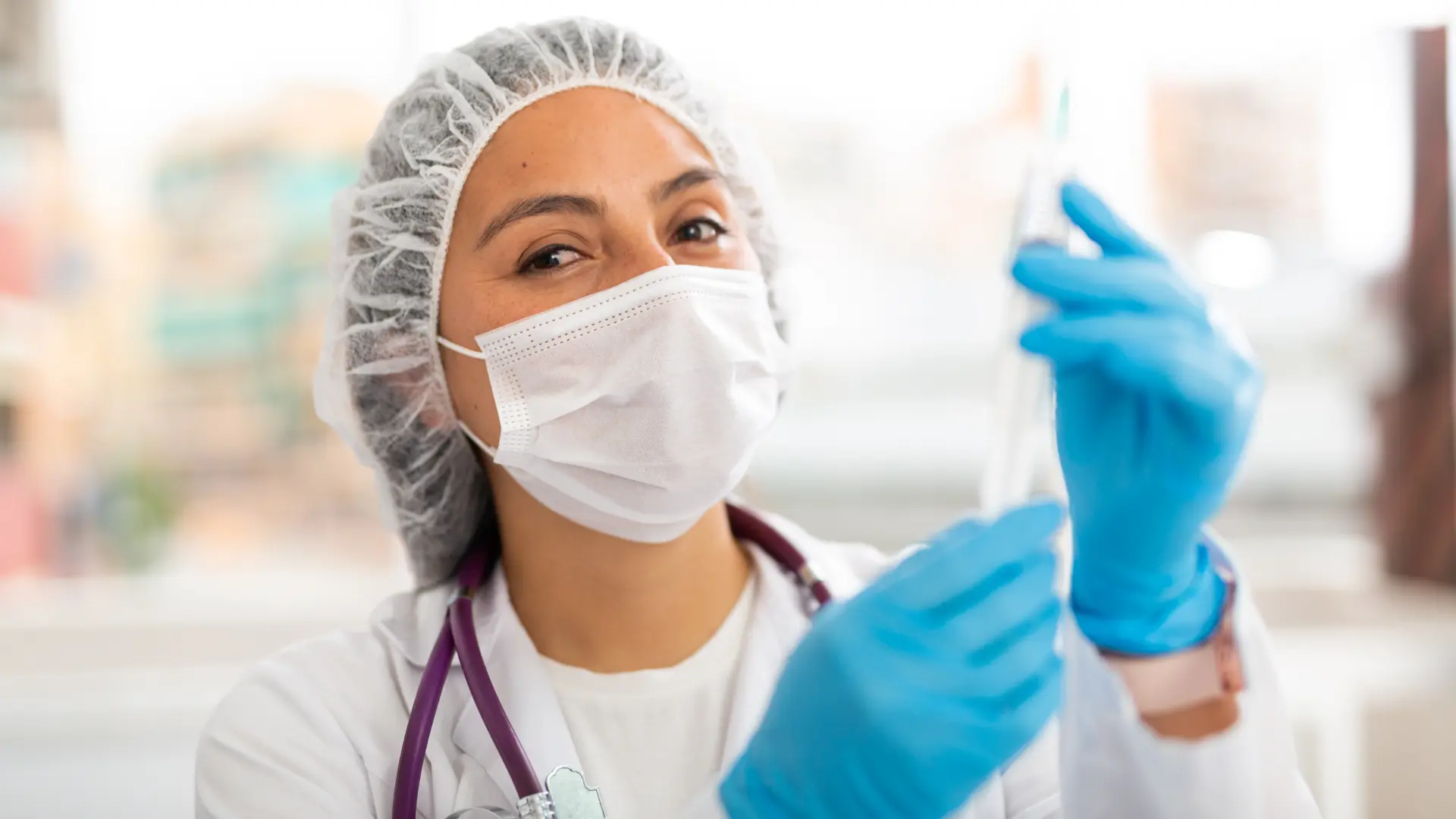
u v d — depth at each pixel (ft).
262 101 8.98
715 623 4.04
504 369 3.88
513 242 3.92
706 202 4.03
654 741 3.82
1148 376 2.64
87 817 8.09
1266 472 9.07
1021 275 2.82
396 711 3.97
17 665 8.77
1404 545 8.75
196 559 9.29
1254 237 8.62
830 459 9.20
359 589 9.21
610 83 4.08
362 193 4.23
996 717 2.72
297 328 9.18
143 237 9.09
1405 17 8.23
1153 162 8.60
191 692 8.53
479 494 4.51
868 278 9.02
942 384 9.12
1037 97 8.58
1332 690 7.98
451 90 4.05
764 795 2.87
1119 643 2.94
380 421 4.37
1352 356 8.66
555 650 4.01
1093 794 2.95
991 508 3.21
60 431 9.14
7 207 8.94
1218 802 2.85
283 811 3.70
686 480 3.78
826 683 2.74
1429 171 8.32
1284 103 8.53
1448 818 7.89
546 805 3.45
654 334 3.74
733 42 8.59
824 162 8.86
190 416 9.24
